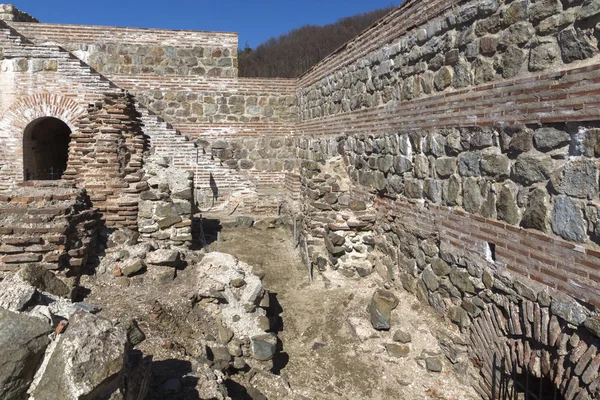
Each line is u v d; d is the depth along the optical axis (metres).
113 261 5.95
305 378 5.35
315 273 7.98
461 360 4.95
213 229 10.63
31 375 2.38
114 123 7.85
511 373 4.21
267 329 5.54
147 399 3.54
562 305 3.58
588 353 3.32
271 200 12.79
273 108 14.23
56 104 11.30
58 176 13.97
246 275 6.06
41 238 5.21
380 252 7.27
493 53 4.45
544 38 3.79
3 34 10.99
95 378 2.32
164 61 13.73
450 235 5.21
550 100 3.69
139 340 4.47
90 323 2.55
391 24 6.75
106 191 6.96
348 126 8.72
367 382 5.20
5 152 11.27
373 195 7.48
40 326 2.53
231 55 14.02
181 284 5.82
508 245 4.22
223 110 13.99
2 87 11.13
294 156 14.28
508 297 4.24
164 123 11.91
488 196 4.52
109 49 13.49
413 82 6.09
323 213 8.38
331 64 9.98
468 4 4.82
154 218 7.11
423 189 5.83
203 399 3.71
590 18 3.34
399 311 5.97
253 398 4.44
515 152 4.12
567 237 3.54
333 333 6.10
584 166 3.38
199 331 5.27
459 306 5.07
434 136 5.53
